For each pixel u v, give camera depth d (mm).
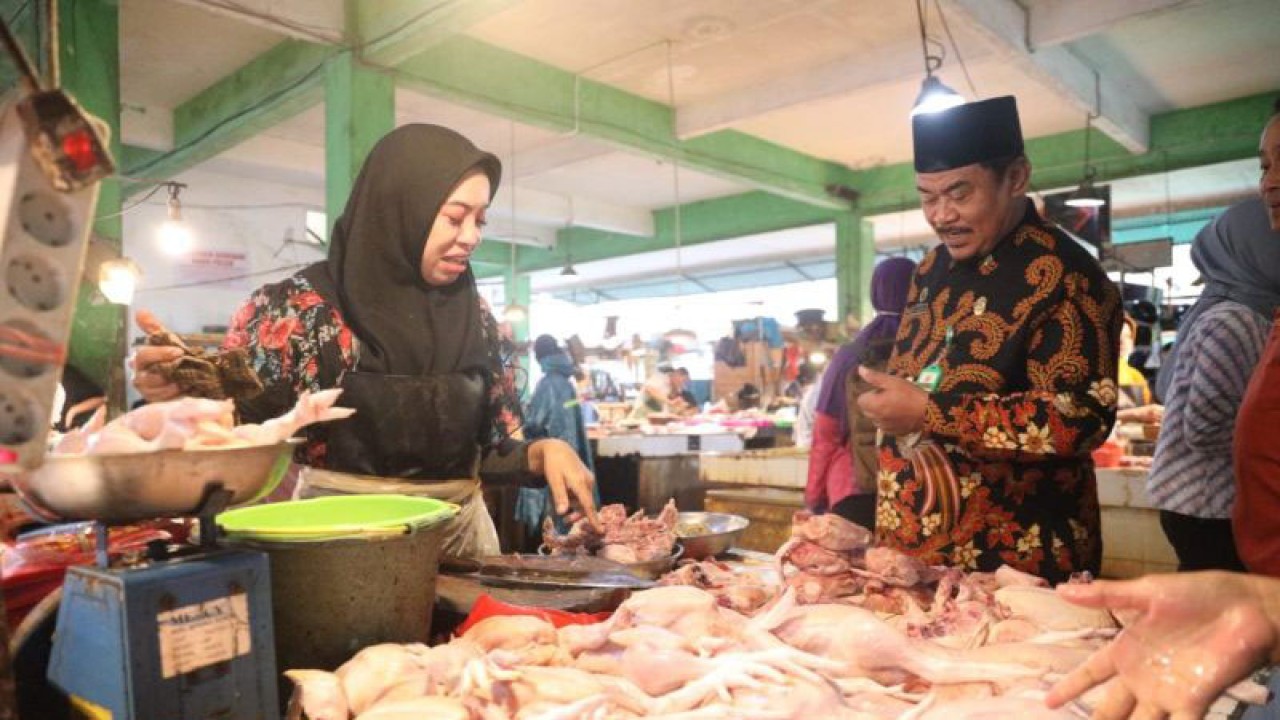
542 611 1564
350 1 5719
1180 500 2965
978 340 2180
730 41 6695
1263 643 862
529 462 2311
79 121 830
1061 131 9234
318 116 8109
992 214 2193
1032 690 1296
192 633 1053
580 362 12195
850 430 3590
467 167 2086
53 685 1097
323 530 1280
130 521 1087
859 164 10602
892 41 6777
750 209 11977
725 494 4852
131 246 9125
